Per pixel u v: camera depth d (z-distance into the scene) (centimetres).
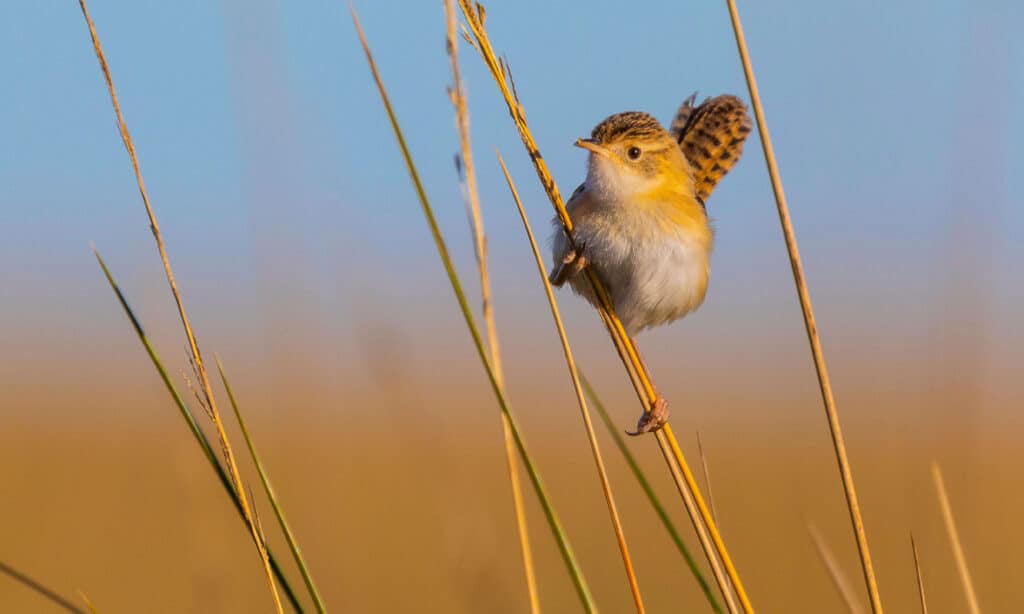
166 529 1703
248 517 518
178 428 837
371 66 484
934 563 948
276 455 1434
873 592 516
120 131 517
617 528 544
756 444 2423
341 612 1295
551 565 1562
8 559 1552
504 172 539
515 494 525
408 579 1395
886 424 2095
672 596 1463
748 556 1653
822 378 520
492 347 511
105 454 2294
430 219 489
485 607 733
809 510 1811
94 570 1508
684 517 1859
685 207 815
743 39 512
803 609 1438
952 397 926
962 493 930
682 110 952
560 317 541
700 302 841
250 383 2633
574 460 2300
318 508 1426
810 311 520
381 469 1666
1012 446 2209
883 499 1789
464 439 2425
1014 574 1339
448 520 744
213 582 821
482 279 509
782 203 515
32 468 2147
